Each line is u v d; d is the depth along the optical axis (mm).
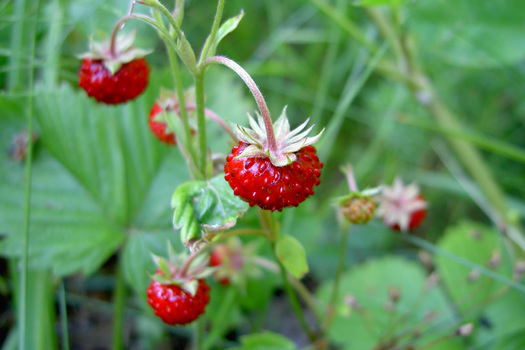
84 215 167
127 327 182
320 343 162
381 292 184
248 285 172
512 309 175
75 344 178
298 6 241
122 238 166
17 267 160
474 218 209
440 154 210
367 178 216
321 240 205
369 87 235
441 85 221
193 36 223
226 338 182
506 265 182
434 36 199
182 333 177
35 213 165
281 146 119
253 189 118
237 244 169
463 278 181
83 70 139
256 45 234
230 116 182
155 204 170
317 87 227
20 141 169
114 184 171
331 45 218
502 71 211
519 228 186
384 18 196
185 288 135
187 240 124
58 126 172
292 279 165
